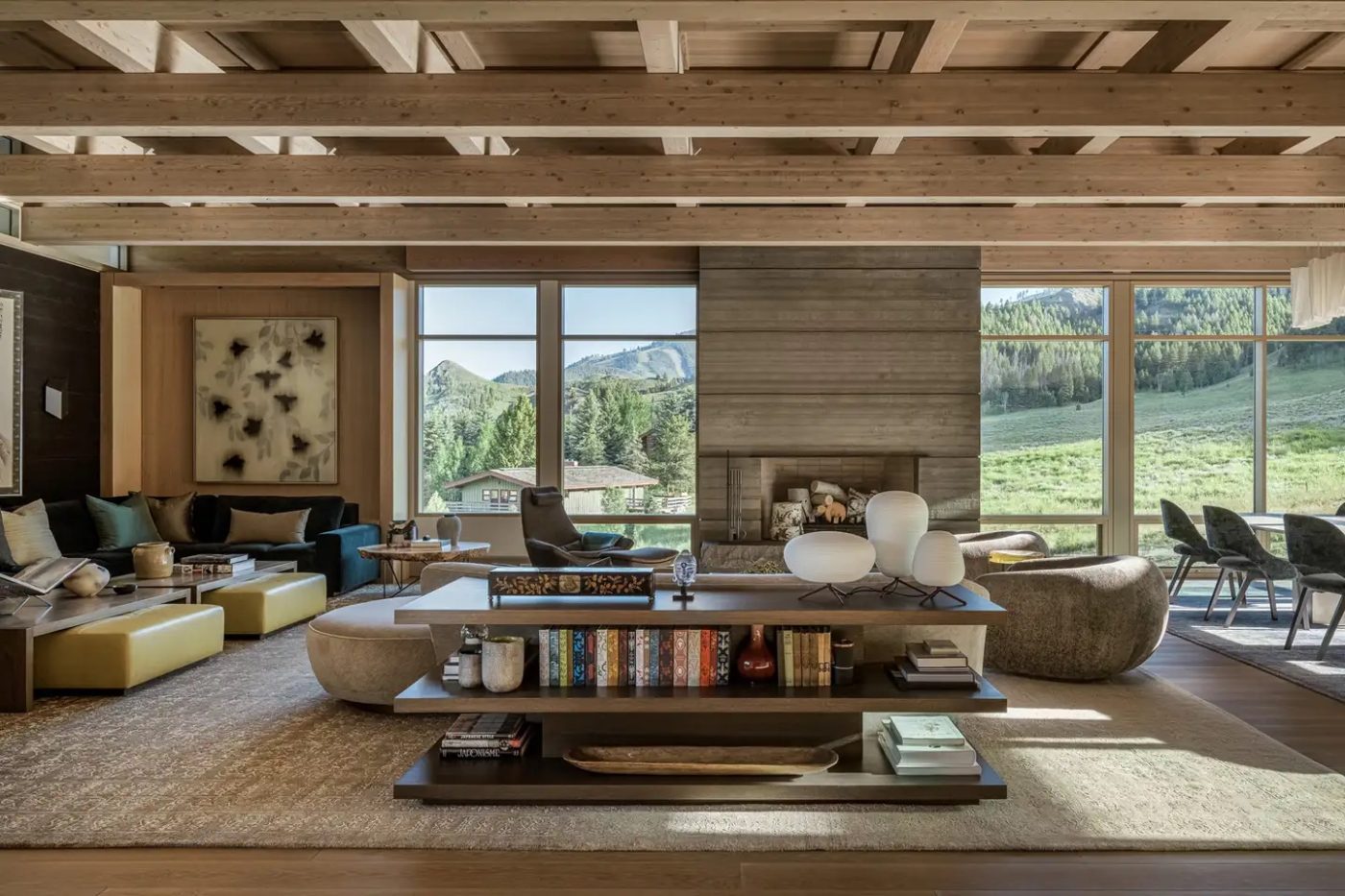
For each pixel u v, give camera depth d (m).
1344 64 4.28
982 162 5.45
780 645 3.07
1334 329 8.07
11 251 6.80
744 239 6.69
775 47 4.30
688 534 8.16
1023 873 2.45
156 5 3.18
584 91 4.28
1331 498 8.08
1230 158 5.39
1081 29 4.04
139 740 3.57
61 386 7.34
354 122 4.30
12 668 3.98
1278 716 3.92
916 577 3.10
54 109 4.32
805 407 7.61
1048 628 4.43
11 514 6.27
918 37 3.93
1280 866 2.50
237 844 2.61
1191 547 6.62
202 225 6.81
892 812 2.84
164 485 8.23
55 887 2.38
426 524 8.17
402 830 2.71
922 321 7.58
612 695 2.96
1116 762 3.32
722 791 2.87
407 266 7.93
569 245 7.83
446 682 3.15
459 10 3.22
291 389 8.23
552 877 2.43
